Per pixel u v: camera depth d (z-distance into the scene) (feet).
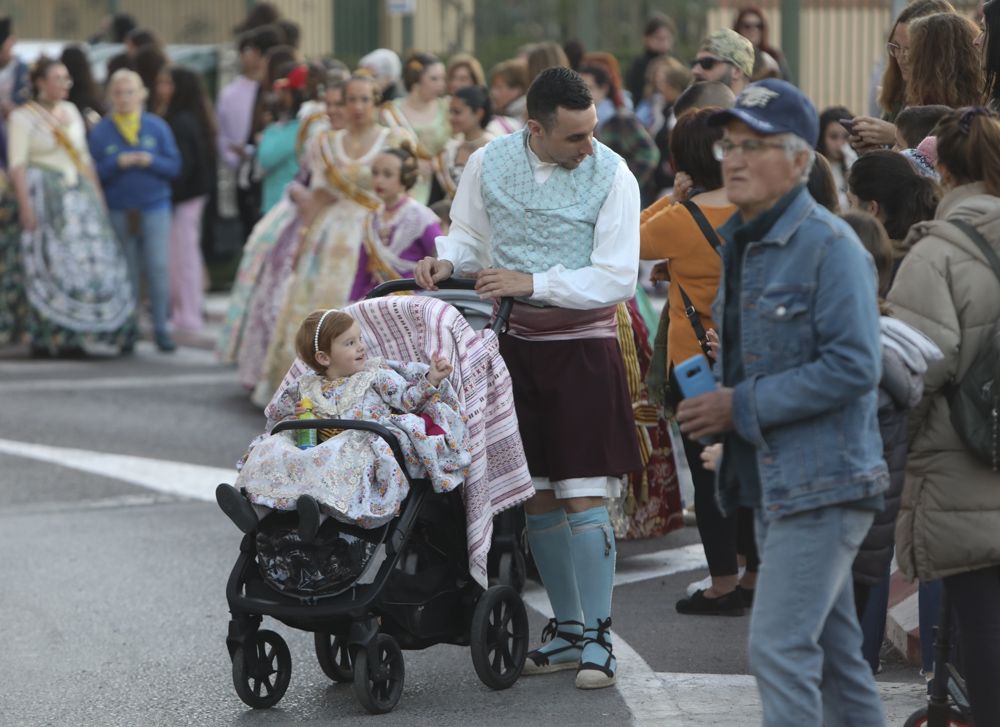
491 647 41.63
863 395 29.27
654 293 109.19
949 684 34.22
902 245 37.65
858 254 29.30
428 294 46.42
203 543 58.39
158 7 157.48
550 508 42.96
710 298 46.24
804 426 29.66
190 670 44.11
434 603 40.63
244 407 85.40
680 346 46.73
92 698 41.83
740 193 29.84
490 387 40.81
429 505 40.42
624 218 40.93
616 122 83.15
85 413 83.92
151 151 101.91
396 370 40.47
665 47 108.99
